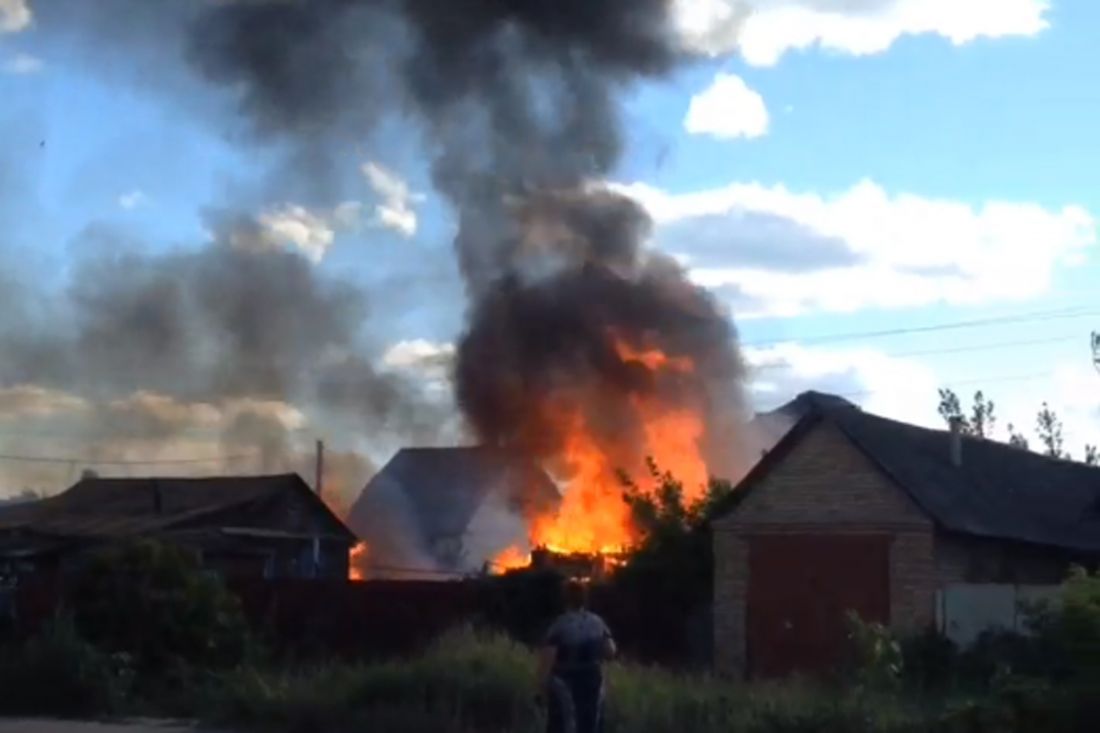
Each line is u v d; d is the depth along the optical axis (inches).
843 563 1125.1
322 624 1209.4
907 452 1181.7
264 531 1701.5
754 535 1162.0
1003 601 1054.4
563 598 556.1
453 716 802.8
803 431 1159.6
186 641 1049.5
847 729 720.3
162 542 1153.4
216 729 869.2
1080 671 694.5
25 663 981.2
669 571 1203.2
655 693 797.2
